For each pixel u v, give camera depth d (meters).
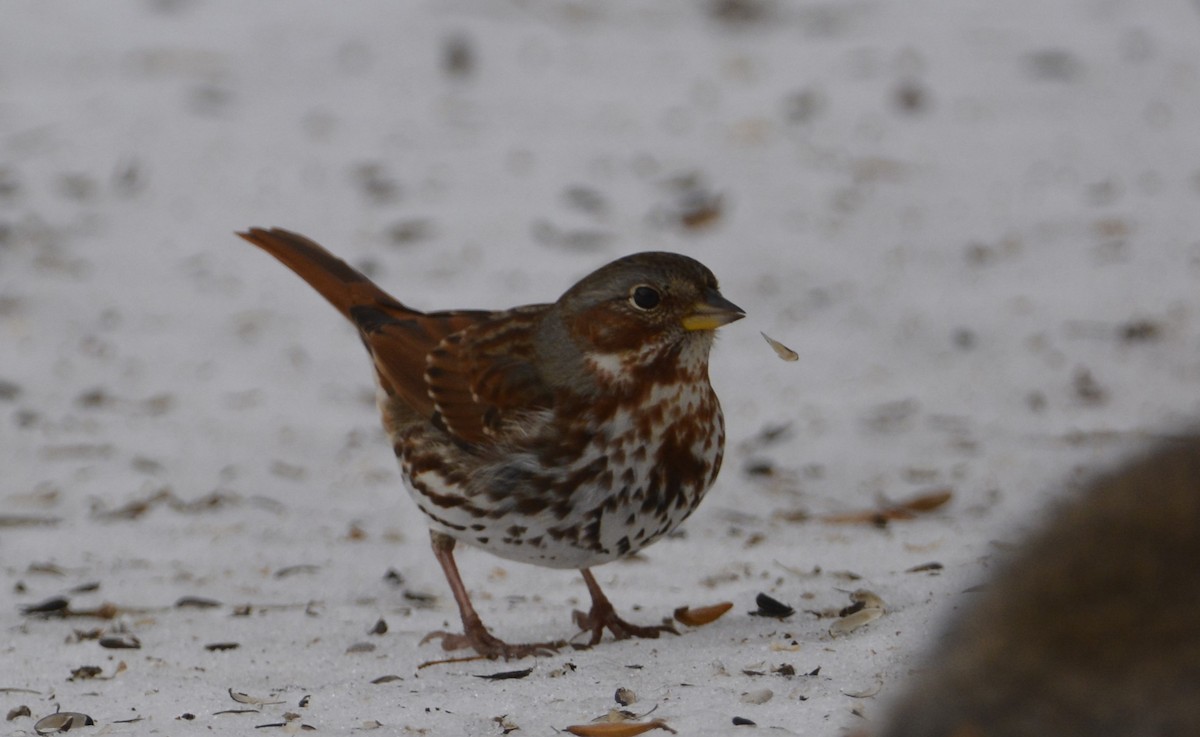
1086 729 3.99
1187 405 13.19
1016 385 13.77
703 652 8.09
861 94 20.02
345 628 9.07
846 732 6.38
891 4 22.98
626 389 8.32
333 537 10.98
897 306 15.32
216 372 14.34
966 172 18.06
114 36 21.73
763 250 16.41
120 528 11.12
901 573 9.39
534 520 8.50
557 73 20.81
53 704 7.70
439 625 9.14
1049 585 4.25
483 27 22.11
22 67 20.73
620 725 6.93
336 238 16.72
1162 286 15.46
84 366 14.36
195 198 17.67
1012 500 11.34
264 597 9.74
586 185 17.86
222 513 11.49
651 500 8.46
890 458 12.40
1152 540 4.21
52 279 15.95
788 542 10.44
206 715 7.46
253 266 16.45
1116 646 4.06
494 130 19.28
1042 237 16.56
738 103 19.91
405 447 8.98
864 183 17.83
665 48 21.58
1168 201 17.22
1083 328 14.77
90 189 17.80
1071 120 19.25
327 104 19.92
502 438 8.46
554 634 8.91
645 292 8.23
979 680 4.23
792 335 14.88
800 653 7.90
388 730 7.11
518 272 15.95
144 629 9.03
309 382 14.20
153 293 15.81
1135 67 20.56
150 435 13.05
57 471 12.29
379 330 9.39
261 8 22.67
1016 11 22.53
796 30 22.17
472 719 7.22
